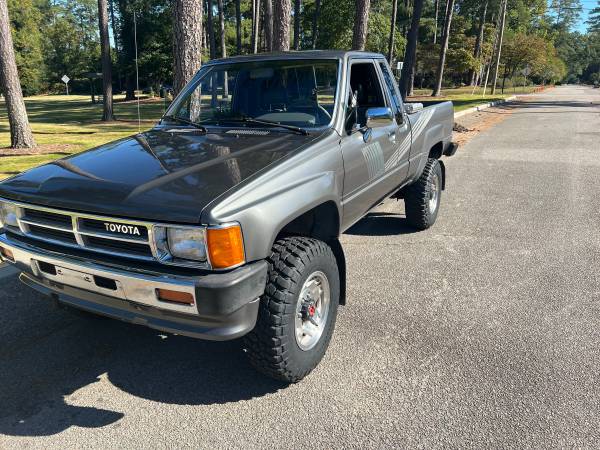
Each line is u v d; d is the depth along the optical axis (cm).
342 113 371
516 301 430
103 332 389
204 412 296
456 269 501
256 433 277
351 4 3675
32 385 323
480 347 359
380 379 323
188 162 306
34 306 427
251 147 329
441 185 646
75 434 279
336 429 279
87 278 274
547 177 920
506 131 1658
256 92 405
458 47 5166
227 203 253
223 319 254
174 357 355
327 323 329
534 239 586
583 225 635
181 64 780
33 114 3047
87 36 8156
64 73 7169
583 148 1245
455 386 314
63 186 290
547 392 307
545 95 4762
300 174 304
